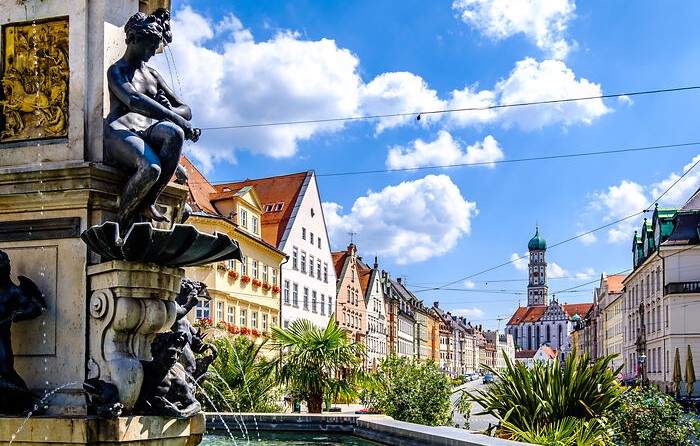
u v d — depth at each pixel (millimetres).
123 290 5641
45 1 6324
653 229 62688
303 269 53469
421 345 117312
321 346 16797
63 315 5855
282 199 53969
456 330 160750
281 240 49969
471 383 108000
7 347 5641
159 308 5789
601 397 10430
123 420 5418
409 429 9773
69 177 5898
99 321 5738
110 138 6016
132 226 5301
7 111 6336
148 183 5750
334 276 61906
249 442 11125
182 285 7270
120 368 5555
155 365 5656
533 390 10438
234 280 39219
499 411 10453
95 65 6227
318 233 57438
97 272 5754
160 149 5914
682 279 55906
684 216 57125
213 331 31438
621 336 83062
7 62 6383
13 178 5988
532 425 9805
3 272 5660
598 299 105562
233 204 40656
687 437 10617
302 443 10961
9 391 5539
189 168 40094
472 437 8484
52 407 5719
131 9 6574
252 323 42281
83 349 5773
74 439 5301
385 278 94812
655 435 10305
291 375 16797
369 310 76688
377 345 80688
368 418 11977
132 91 6059
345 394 16953
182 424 5863
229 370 17422
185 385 5926
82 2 6262
